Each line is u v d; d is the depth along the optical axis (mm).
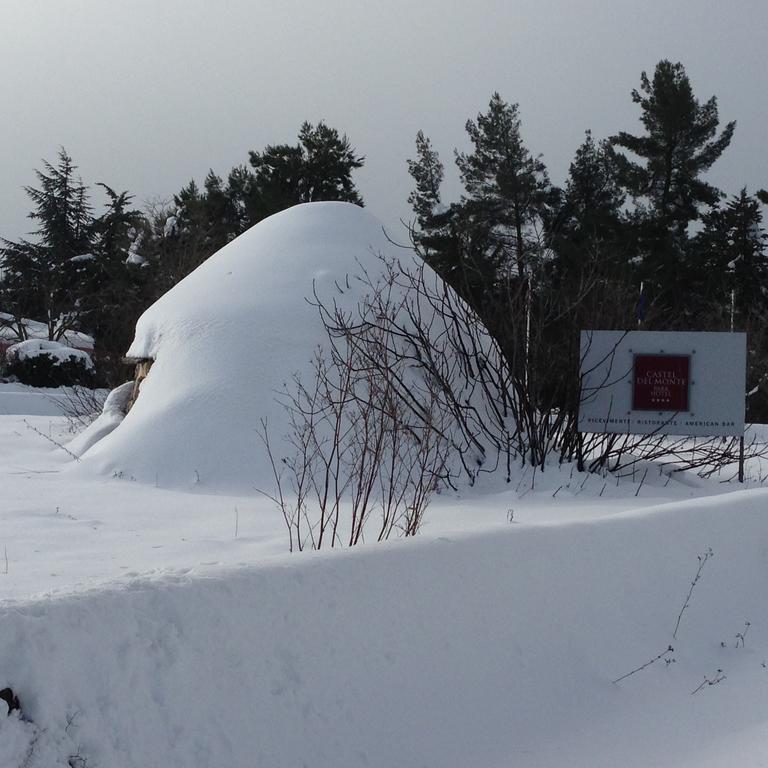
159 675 3283
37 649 3084
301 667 3660
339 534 6695
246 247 11844
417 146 37125
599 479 9508
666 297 32594
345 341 10172
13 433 13250
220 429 9523
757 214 37312
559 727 4180
